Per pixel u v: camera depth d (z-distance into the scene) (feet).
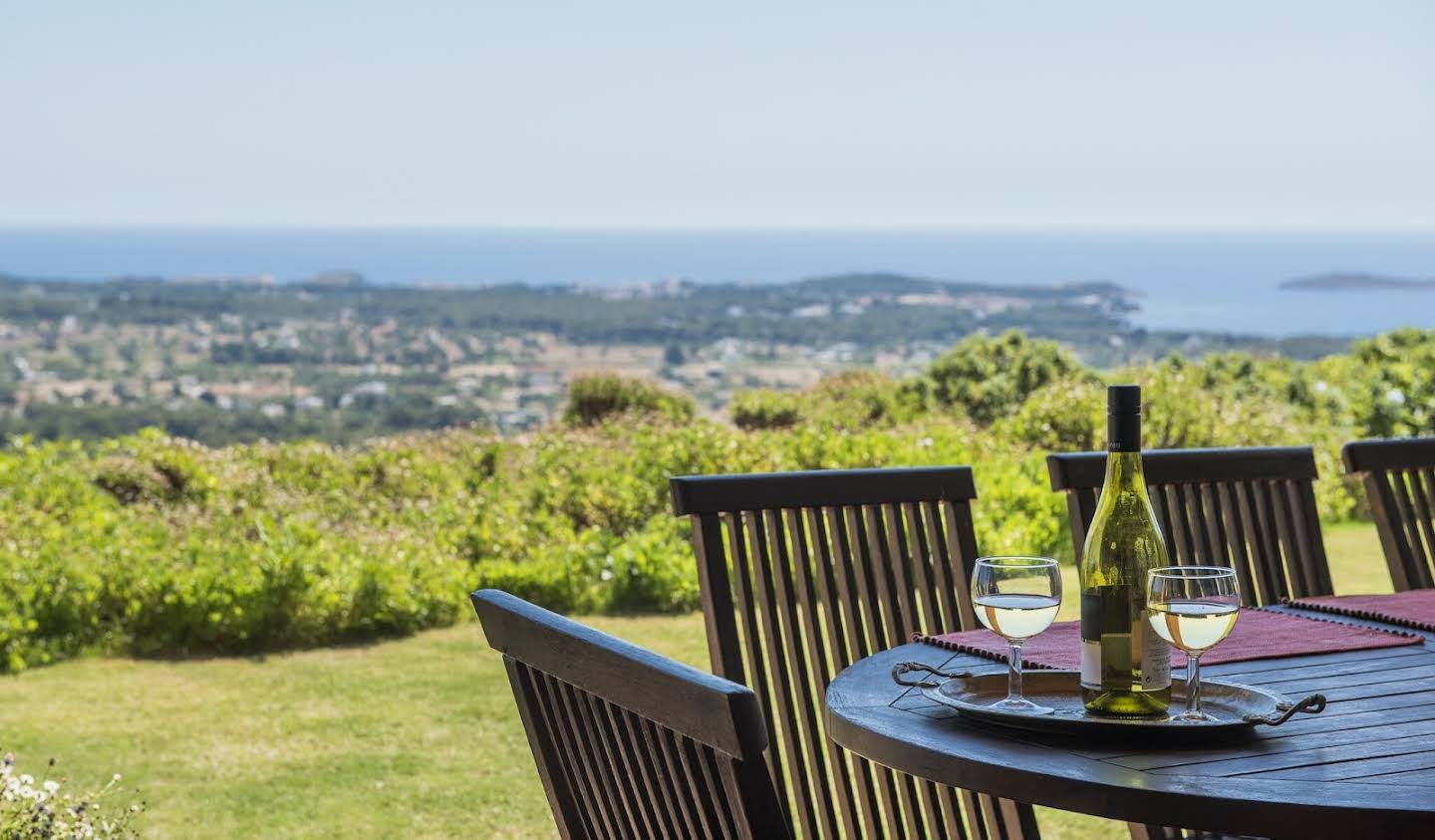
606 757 4.06
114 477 24.76
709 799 3.49
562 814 4.36
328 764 13.28
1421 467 9.55
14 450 25.14
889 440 26.84
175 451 25.36
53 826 9.21
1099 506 5.23
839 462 25.76
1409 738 4.79
